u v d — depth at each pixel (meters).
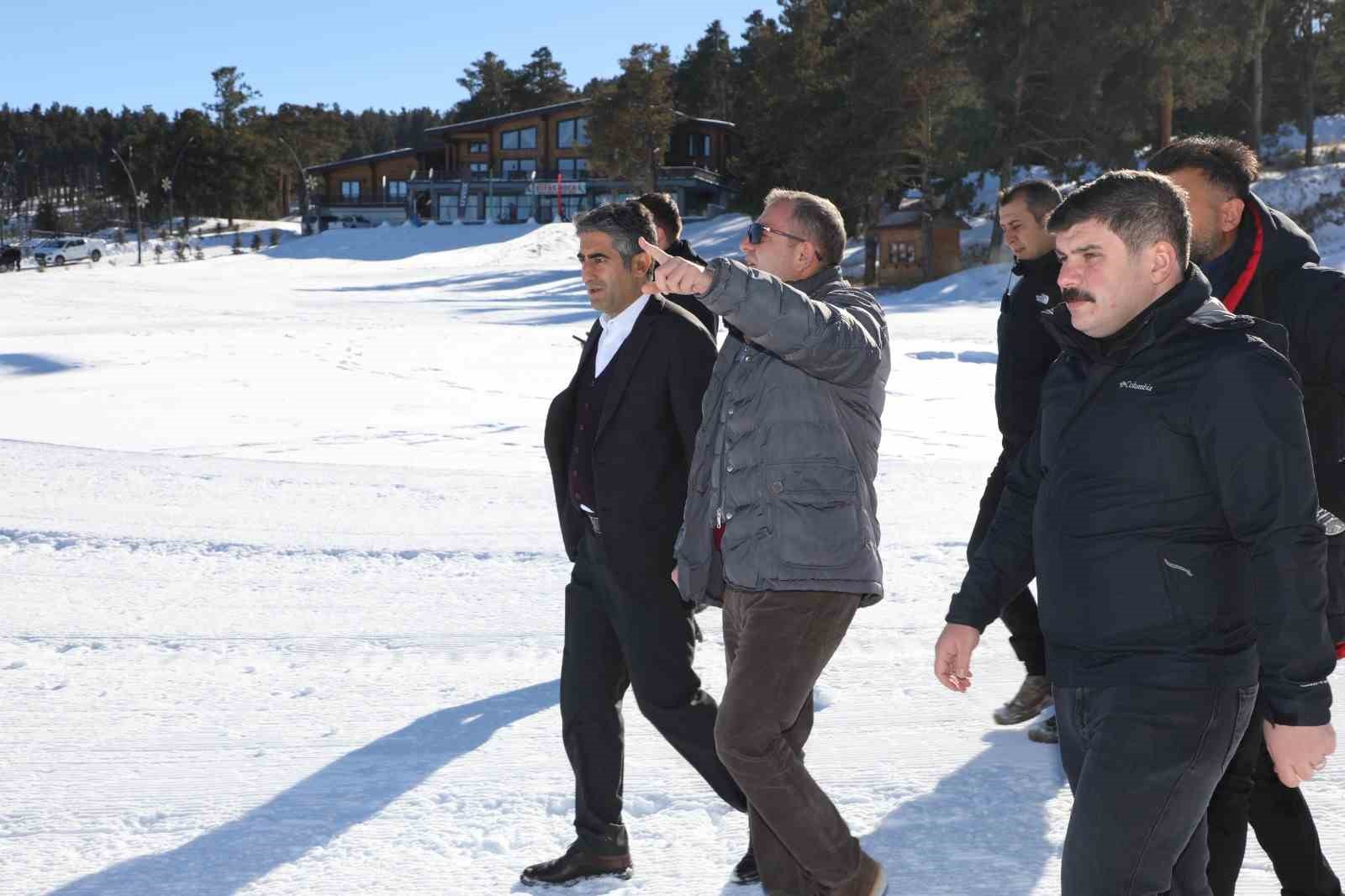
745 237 3.13
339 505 8.45
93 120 198.62
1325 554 2.16
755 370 3.04
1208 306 2.28
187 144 123.75
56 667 5.23
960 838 3.61
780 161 52.44
